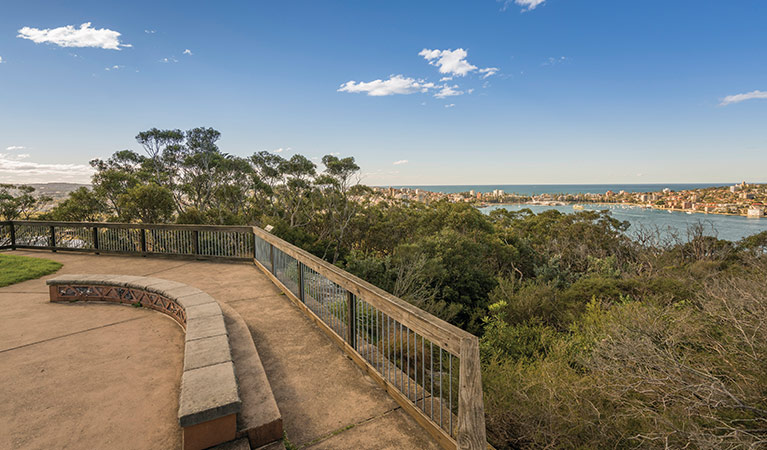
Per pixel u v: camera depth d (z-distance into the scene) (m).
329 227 38.72
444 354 5.08
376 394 3.19
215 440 2.25
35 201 30.17
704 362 3.71
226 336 3.32
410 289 15.21
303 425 2.74
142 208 21.92
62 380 3.13
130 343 3.94
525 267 27.14
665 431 3.05
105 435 2.41
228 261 9.15
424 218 34.53
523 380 4.18
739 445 2.67
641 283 10.91
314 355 3.94
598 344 4.54
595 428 3.47
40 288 6.34
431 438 2.61
